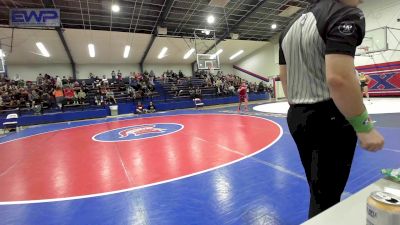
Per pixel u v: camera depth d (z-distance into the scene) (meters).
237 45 23.73
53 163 4.88
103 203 2.92
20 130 11.35
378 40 14.21
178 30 19.23
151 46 20.72
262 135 6.32
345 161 1.22
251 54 26.50
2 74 18.69
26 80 20.70
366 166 3.51
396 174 1.09
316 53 1.12
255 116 10.43
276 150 4.75
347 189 2.84
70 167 4.52
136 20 16.81
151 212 2.63
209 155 4.70
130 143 6.34
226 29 20.28
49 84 17.69
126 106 16.61
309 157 1.29
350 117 0.95
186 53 23.67
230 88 21.02
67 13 14.77
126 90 18.62
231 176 3.52
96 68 23.12
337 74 0.90
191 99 19.03
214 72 26.89
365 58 15.55
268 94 22.44
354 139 1.20
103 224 2.45
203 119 10.55
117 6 13.38
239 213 2.49
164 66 25.91
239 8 16.72
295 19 1.31
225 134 6.76
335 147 1.19
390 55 14.29
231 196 2.88
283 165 3.85
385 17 14.41
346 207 0.89
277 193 2.88
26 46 17.45
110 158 4.96
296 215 2.39
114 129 9.21
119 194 3.14
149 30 18.89
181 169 3.98
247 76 27.53
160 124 9.75
